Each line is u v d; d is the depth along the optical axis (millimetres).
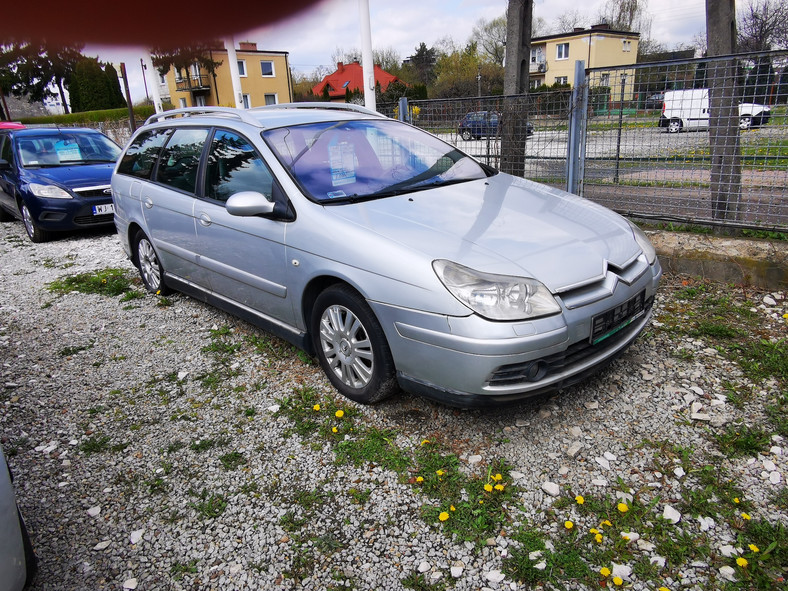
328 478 2727
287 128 3822
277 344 4152
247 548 2350
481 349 2582
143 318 4855
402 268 2791
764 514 2348
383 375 3035
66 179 7992
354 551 2299
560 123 5551
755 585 2043
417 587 2117
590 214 3479
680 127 4879
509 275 2680
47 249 7680
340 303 3170
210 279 4254
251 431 3145
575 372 2822
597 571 2135
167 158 4637
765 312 4125
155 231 4734
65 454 3061
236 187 3818
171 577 2232
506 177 4113
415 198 3451
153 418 3352
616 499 2473
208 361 3996
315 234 3207
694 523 2326
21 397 3678
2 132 9242
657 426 2939
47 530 2516
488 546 2279
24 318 5078
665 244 4914
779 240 4586
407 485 2643
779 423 2881
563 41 50594
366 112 4555
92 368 4023
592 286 2877
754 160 4578
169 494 2703
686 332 3887
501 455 2787
